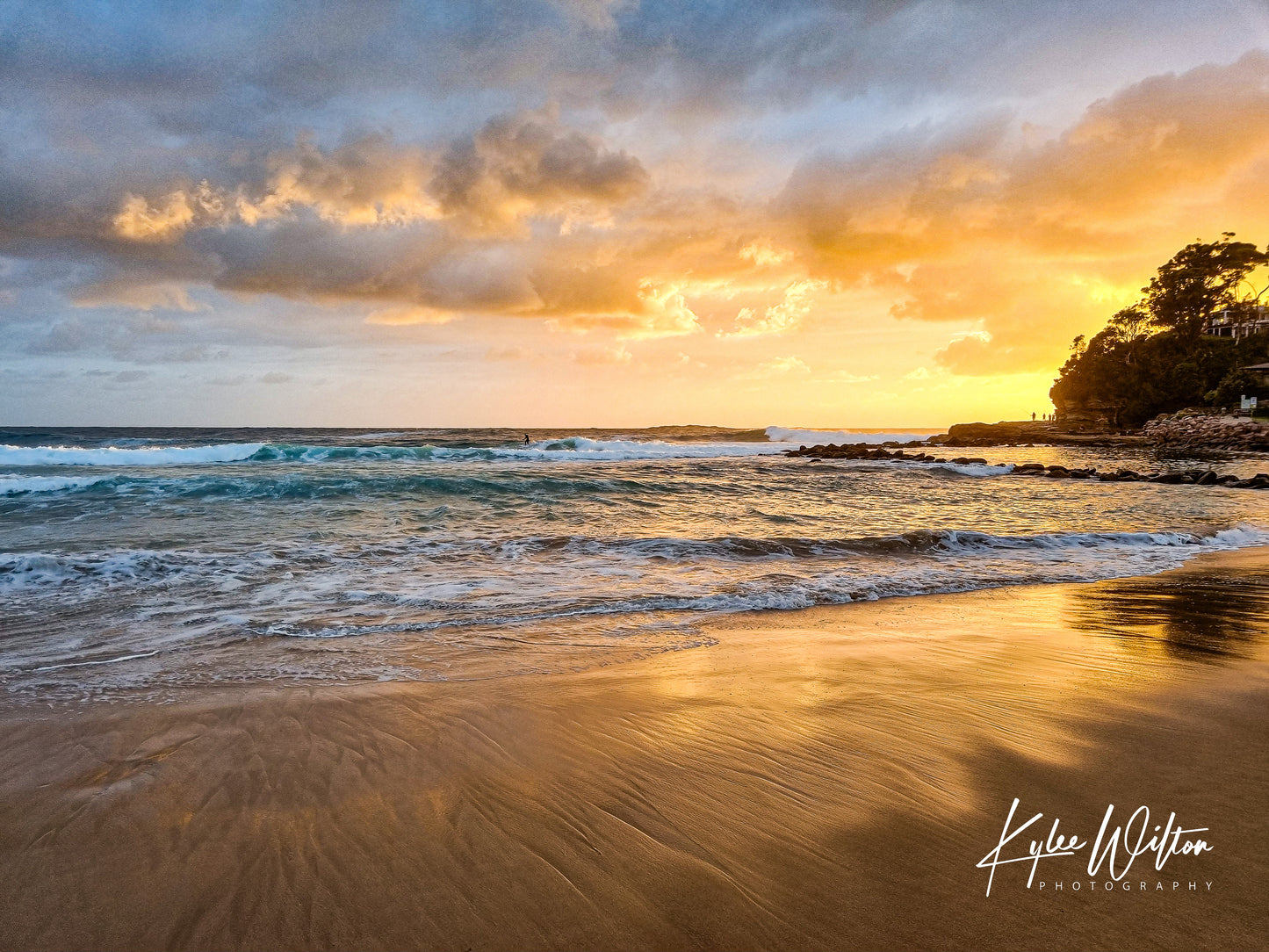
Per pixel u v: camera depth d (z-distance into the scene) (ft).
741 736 10.74
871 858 7.44
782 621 18.93
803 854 7.52
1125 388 222.48
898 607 20.85
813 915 6.49
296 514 39.24
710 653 15.52
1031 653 15.56
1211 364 206.80
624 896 6.77
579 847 7.63
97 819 8.02
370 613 18.93
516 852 7.50
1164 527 41.52
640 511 44.21
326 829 7.89
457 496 48.19
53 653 15.08
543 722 11.22
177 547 28.30
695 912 6.54
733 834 7.91
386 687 12.92
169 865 7.17
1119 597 22.36
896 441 211.00
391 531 34.01
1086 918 6.41
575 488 53.67
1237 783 9.07
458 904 6.63
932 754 10.08
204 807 8.34
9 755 9.69
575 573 25.21
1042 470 93.45
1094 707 11.97
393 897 6.71
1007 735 10.75
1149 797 8.70
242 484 46.91
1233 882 6.91
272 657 14.93
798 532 36.65
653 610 19.83
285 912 6.48
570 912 6.51
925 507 51.11
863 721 11.35
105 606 19.25
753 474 80.64
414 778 9.19
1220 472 96.78
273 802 8.50
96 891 6.73
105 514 37.68
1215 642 16.66
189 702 11.97
